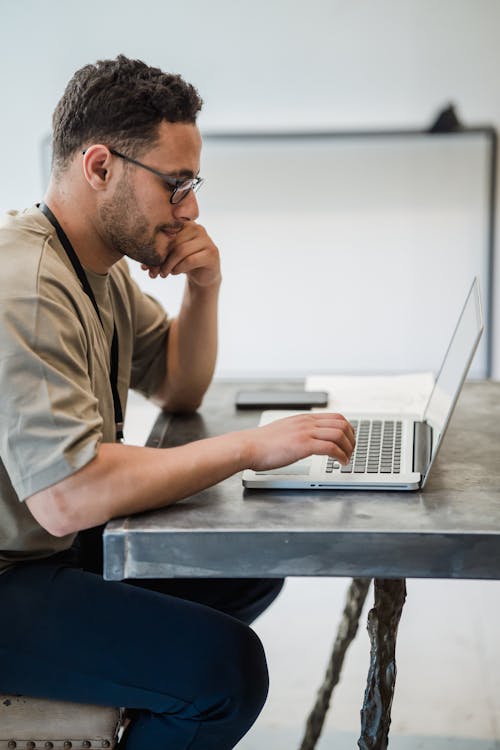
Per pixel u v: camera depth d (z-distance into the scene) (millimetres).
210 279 1659
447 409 1280
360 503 1209
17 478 1173
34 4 3379
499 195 3416
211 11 3354
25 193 3537
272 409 1686
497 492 1243
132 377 1763
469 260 3467
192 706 1244
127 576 1136
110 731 1263
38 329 1205
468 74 3352
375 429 1480
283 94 3408
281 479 1266
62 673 1252
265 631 2354
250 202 3477
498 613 2422
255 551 1122
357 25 3342
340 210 3463
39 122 3473
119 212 1359
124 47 3395
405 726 1924
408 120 3398
